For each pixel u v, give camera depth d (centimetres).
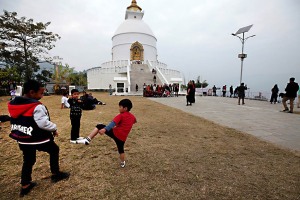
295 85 1057
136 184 317
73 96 502
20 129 272
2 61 2491
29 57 2622
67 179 329
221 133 642
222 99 2022
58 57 2844
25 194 285
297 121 839
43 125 272
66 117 834
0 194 288
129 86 2638
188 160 418
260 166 395
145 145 506
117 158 418
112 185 313
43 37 2592
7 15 2345
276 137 604
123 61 3769
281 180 340
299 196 294
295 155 457
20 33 2425
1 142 514
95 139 539
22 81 2509
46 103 1382
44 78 2909
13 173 350
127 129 361
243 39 1878
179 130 669
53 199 275
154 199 279
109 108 1155
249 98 2222
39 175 341
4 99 1731
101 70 3706
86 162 394
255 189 311
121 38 4247
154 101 1622
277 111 1128
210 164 400
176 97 2134
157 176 346
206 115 973
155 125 730
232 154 459
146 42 4281
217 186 317
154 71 3212
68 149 462
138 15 4638
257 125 762
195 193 296
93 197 281
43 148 297
